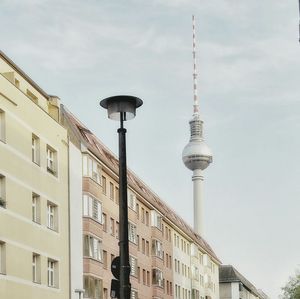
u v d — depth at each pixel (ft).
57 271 145.59
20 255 126.52
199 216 627.46
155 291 244.01
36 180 137.59
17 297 123.44
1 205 120.88
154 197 280.92
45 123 145.07
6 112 125.80
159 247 252.83
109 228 194.90
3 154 123.34
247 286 495.41
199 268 341.82
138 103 54.65
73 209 158.92
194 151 652.48
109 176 197.57
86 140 183.01
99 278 172.35
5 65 135.13
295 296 327.88
